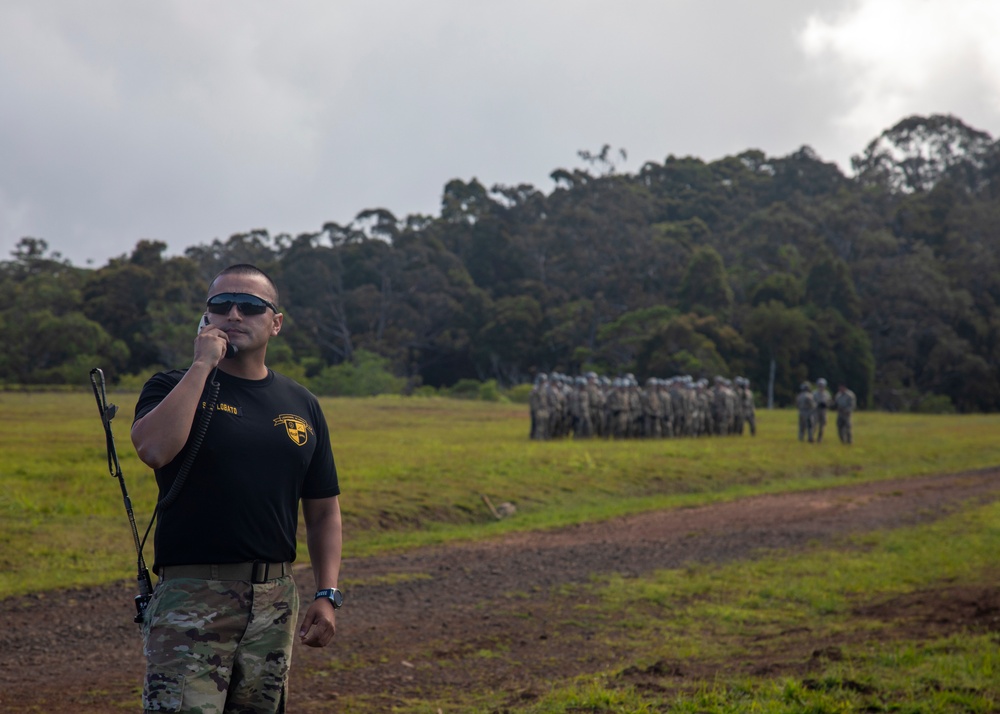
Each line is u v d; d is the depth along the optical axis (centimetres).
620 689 613
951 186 10094
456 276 9356
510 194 11012
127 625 819
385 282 9031
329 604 353
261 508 336
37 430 2539
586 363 7619
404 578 1050
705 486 2088
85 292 8481
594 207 10319
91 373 362
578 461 2091
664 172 12862
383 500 1541
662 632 824
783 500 1859
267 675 335
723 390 3338
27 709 588
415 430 3097
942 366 7906
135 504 1367
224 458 332
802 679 605
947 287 8250
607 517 1605
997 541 1286
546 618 876
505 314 8462
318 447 364
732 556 1221
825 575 1073
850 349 7450
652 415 3052
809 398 3023
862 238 9012
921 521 1548
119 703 607
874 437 3322
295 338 8325
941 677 601
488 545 1305
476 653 750
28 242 10150
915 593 943
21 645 745
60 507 1291
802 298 8019
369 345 8381
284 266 9256
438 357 9125
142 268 8288
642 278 9344
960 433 3688
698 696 573
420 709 603
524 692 621
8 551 1060
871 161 12056
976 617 800
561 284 9544
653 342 7069
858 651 683
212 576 328
